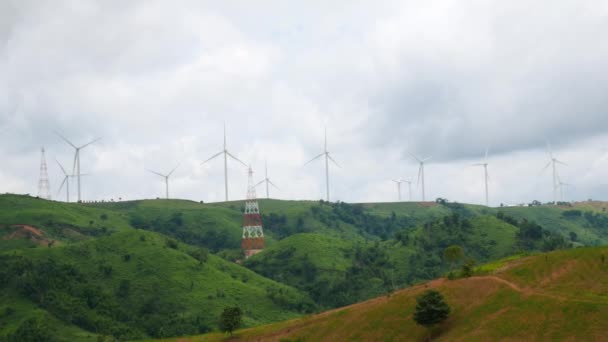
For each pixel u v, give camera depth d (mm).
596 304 146875
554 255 184125
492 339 150125
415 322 172875
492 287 173500
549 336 143750
